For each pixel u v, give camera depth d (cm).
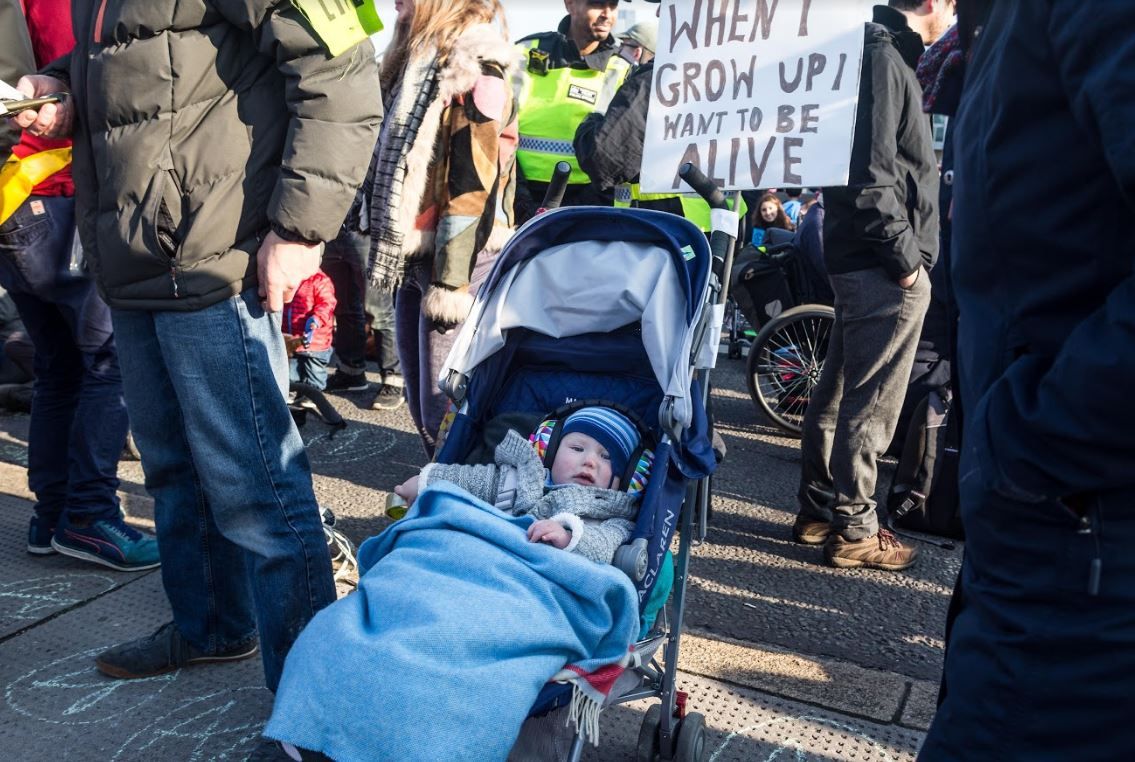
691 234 249
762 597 370
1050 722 149
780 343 601
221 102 233
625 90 370
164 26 225
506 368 269
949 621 180
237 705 282
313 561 260
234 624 299
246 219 239
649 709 261
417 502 221
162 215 231
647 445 247
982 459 149
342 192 233
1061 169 140
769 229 804
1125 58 123
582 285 256
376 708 166
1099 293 141
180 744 264
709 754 267
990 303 156
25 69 281
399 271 337
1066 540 145
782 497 487
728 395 700
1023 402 142
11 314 530
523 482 231
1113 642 142
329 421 520
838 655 329
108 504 360
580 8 417
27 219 318
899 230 342
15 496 425
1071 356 133
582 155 378
